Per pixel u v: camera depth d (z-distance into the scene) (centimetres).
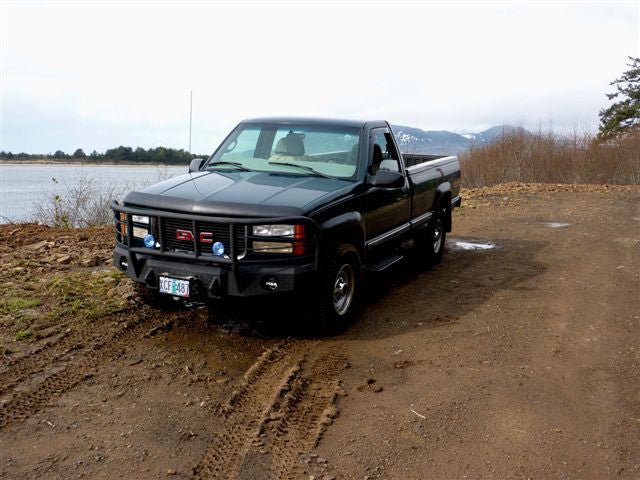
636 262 862
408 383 456
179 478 333
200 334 542
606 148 2742
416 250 811
